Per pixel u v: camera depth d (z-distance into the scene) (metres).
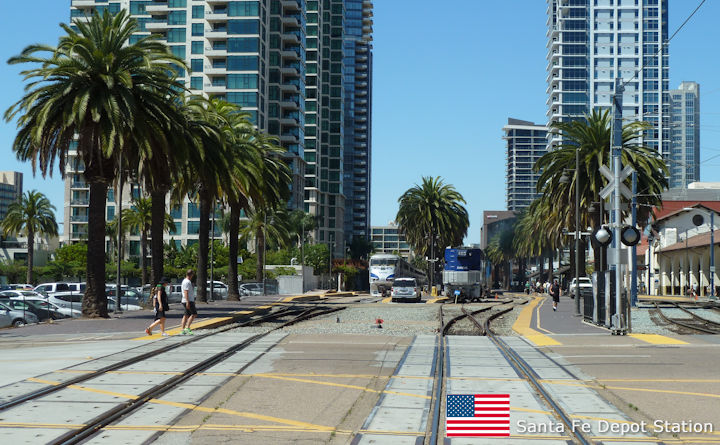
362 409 10.60
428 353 18.20
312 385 12.83
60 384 12.41
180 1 117.19
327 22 164.12
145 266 87.56
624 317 24.61
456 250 66.69
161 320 23.47
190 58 116.44
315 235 151.75
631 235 24.11
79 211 120.62
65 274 98.94
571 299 70.19
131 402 10.80
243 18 116.19
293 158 129.75
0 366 15.27
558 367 15.41
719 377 13.89
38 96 30.59
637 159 49.38
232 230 54.62
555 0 192.25
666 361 16.47
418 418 9.88
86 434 8.77
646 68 183.88
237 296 54.88
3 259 113.81
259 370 14.79
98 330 25.89
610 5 184.62
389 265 83.00
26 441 8.34
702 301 63.91
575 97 182.88
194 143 35.22
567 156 51.31
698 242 80.62
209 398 11.42
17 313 31.77
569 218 54.28
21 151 32.22
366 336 23.25
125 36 32.19
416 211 96.31
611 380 13.48
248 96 115.81
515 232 126.06
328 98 161.75
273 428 9.27
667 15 188.12
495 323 33.84
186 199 115.38
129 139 33.53
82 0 117.94
